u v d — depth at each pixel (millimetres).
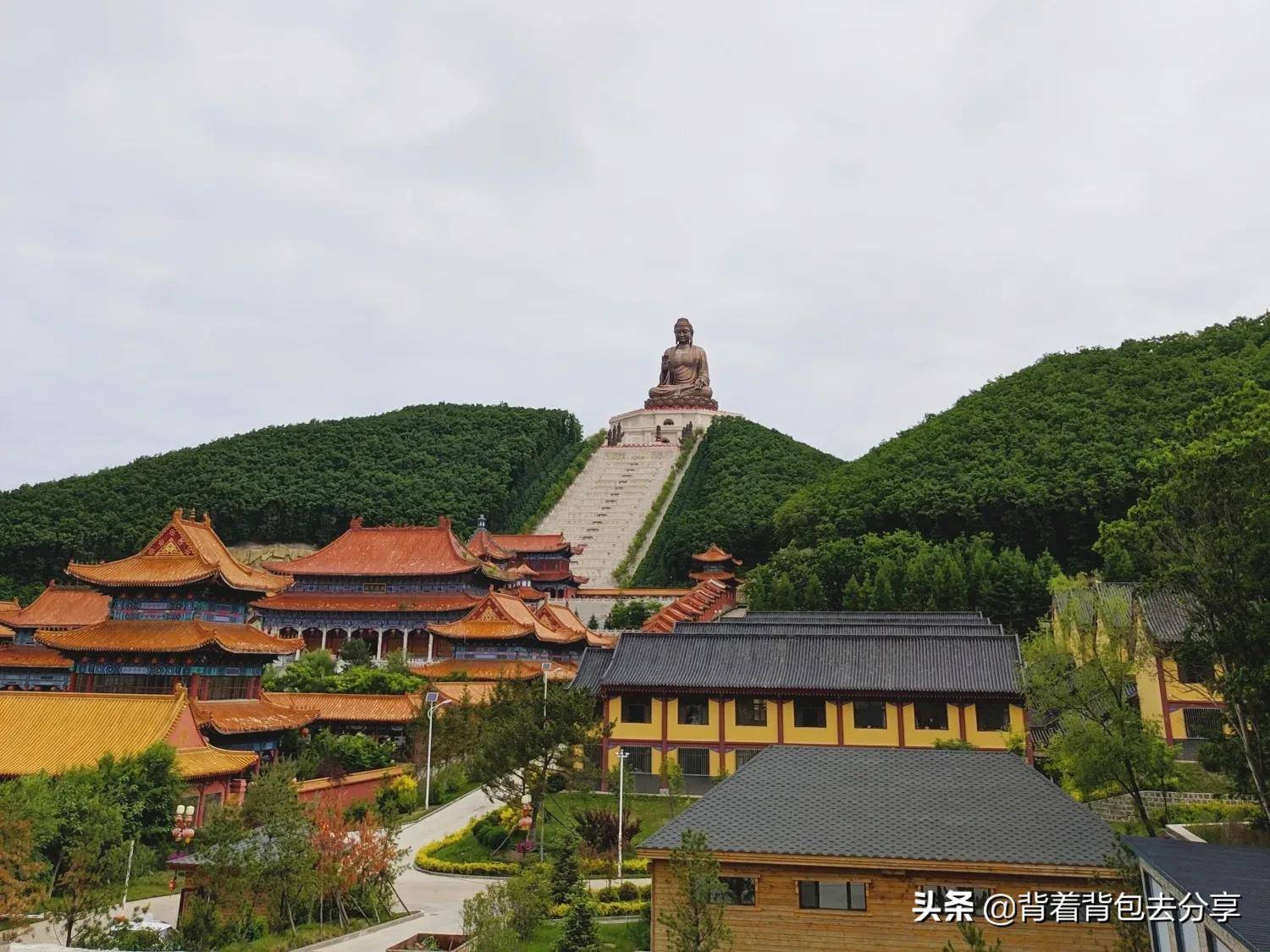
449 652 105562
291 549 173125
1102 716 42000
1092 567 115812
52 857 37844
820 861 28109
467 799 61625
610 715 62719
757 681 61625
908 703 59812
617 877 44812
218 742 56781
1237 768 33562
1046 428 141750
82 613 91688
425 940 34094
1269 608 30047
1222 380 137250
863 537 121688
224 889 34156
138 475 188125
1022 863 27031
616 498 189250
